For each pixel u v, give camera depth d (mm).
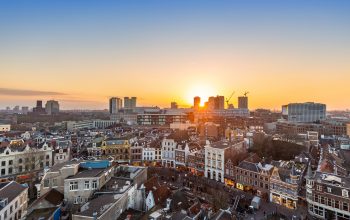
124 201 72688
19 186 74438
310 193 88125
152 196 77312
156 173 136125
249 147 159500
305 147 156375
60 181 81500
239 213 87750
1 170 115938
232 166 120188
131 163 158125
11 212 64812
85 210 61031
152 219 62500
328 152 143250
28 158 124125
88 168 89625
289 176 98312
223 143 144250
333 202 81375
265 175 104938
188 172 143500
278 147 149125
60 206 72625
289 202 96125
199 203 82312
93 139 178875
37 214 68125
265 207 96000
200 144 164875
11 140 151250
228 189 115188
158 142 168000
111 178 88812
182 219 60969
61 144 155375
